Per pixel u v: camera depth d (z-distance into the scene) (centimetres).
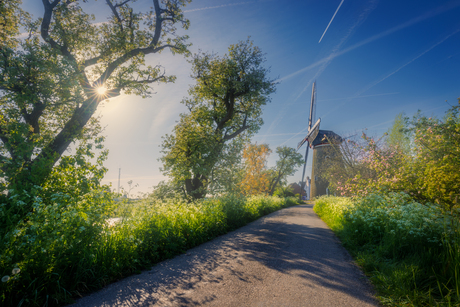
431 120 668
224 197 1227
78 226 359
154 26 1585
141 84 1508
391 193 672
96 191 451
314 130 4416
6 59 936
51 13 1215
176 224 650
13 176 403
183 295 331
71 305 299
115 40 1378
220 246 646
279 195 5016
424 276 346
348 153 1412
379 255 467
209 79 1825
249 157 2828
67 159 462
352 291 342
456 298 286
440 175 479
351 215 701
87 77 1377
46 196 412
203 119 1836
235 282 379
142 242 484
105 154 487
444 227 400
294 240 721
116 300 315
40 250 308
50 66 1002
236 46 1827
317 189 4403
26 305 281
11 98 949
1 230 307
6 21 1217
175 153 1614
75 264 350
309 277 400
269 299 316
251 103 1942
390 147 1027
